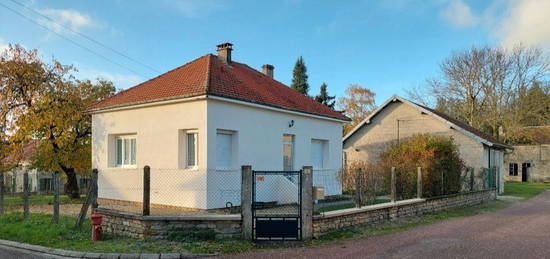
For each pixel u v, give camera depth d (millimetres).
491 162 26797
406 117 28109
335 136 19984
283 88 20328
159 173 14586
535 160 45594
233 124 14398
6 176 19672
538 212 16250
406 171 15648
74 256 8578
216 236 9609
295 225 9727
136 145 15477
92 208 11344
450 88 39125
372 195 13594
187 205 13758
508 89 38406
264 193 15445
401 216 13547
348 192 17859
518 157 46625
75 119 19859
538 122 45094
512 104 38844
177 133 14164
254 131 15250
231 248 8883
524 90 38500
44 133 20188
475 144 25016
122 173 15797
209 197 13383
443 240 9906
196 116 13672
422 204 14820
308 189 9875
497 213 15812
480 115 38906
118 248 8938
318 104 20641
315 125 18562
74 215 14008
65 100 20281
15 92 19938
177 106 14227
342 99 49406
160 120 14719
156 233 9695
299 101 18906
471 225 12398
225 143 14438
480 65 38094
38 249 9203
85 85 21172
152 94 15188
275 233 9648
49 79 20391
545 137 45438
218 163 14102
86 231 10844
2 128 19766
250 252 8703
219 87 14250
